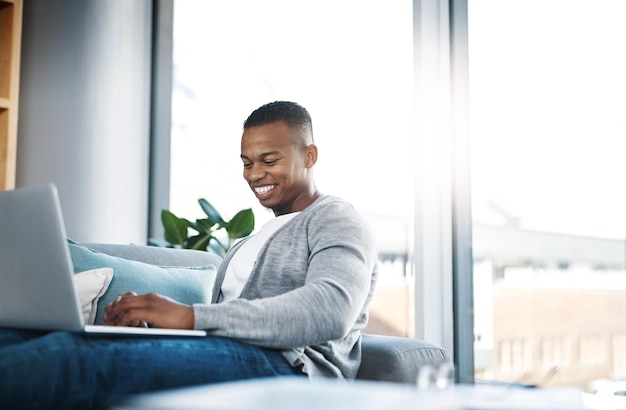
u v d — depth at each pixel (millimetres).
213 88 3582
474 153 2838
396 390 806
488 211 2793
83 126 3434
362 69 3123
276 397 722
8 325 1414
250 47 3479
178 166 3672
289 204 1832
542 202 2670
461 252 2844
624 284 2469
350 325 1488
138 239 3617
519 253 2715
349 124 3135
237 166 3457
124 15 3615
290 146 1807
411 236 2949
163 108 3742
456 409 732
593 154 2562
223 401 684
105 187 3469
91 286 1808
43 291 1290
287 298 1440
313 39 3275
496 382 2740
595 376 2520
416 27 2959
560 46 2662
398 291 2979
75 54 3457
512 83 2768
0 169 3268
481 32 2854
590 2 2598
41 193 1253
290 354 1463
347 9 3184
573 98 2619
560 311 2604
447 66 2904
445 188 2867
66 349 1178
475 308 2807
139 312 1374
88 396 1179
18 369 1106
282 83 3357
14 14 3311
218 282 1826
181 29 3734
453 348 2828
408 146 2975
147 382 1254
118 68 3564
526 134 2723
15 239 1319
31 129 3475
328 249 1567
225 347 1378
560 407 858
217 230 3014
